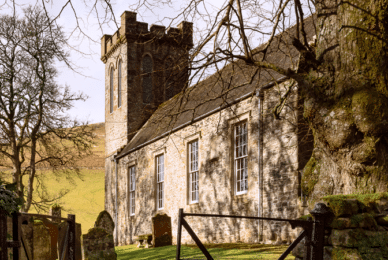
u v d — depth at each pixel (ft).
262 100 50.85
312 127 26.30
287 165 46.32
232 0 28.89
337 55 25.26
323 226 18.69
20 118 73.15
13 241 14.92
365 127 22.65
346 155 24.00
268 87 49.98
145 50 106.73
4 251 14.34
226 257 34.81
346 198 19.72
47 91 74.54
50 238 44.73
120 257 49.47
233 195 56.44
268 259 31.01
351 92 23.86
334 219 18.67
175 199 72.23
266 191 49.34
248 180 52.70
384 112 22.56
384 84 23.56
